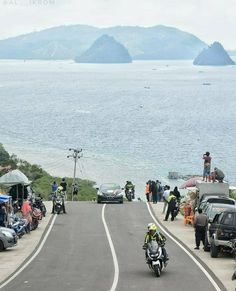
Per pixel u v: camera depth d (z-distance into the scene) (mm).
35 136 189125
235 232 34844
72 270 32375
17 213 52406
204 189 53750
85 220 56344
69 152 157625
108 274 31016
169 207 55625
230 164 140625
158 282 28547
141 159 147625
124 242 43469
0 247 39406
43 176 113562
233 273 30094
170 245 41875
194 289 26656
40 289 27031
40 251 39500
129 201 76438
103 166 137125
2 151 118688
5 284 28375
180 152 159375
